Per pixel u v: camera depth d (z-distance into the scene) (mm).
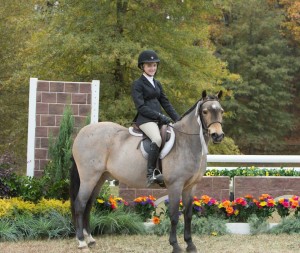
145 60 8859
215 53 33812
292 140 36375
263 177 11336
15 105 20859
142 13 18969
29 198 10445
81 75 20031
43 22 19938
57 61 19141
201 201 10742
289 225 10555
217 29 32094
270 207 10695
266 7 32875
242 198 10711
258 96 31391
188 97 19641
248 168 12523
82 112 11469
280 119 32344
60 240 9672
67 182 10578
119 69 19844
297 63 32781
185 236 8867
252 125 32094
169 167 8516
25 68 19719
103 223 10125
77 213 9047
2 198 10391
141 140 8859
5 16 20312
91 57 17516
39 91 11383
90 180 9062
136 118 9039
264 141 32406
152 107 8914
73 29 19000
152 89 8930
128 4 18688
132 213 10625
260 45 31656
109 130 9148
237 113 31297
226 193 11305
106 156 9055
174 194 8500
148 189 11211
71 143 10891
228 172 12078
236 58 31062
